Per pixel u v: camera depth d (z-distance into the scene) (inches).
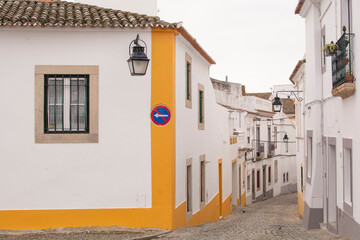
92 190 456.8
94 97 458.3
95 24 450.0
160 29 462.3
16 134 452.8
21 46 453.7
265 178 1414.9
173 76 469.1
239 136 1117.1
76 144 456.1
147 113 462.6
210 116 723.4
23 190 451.8
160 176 461.4
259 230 528.7
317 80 578.6
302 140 828.6
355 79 400.2
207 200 685.3
